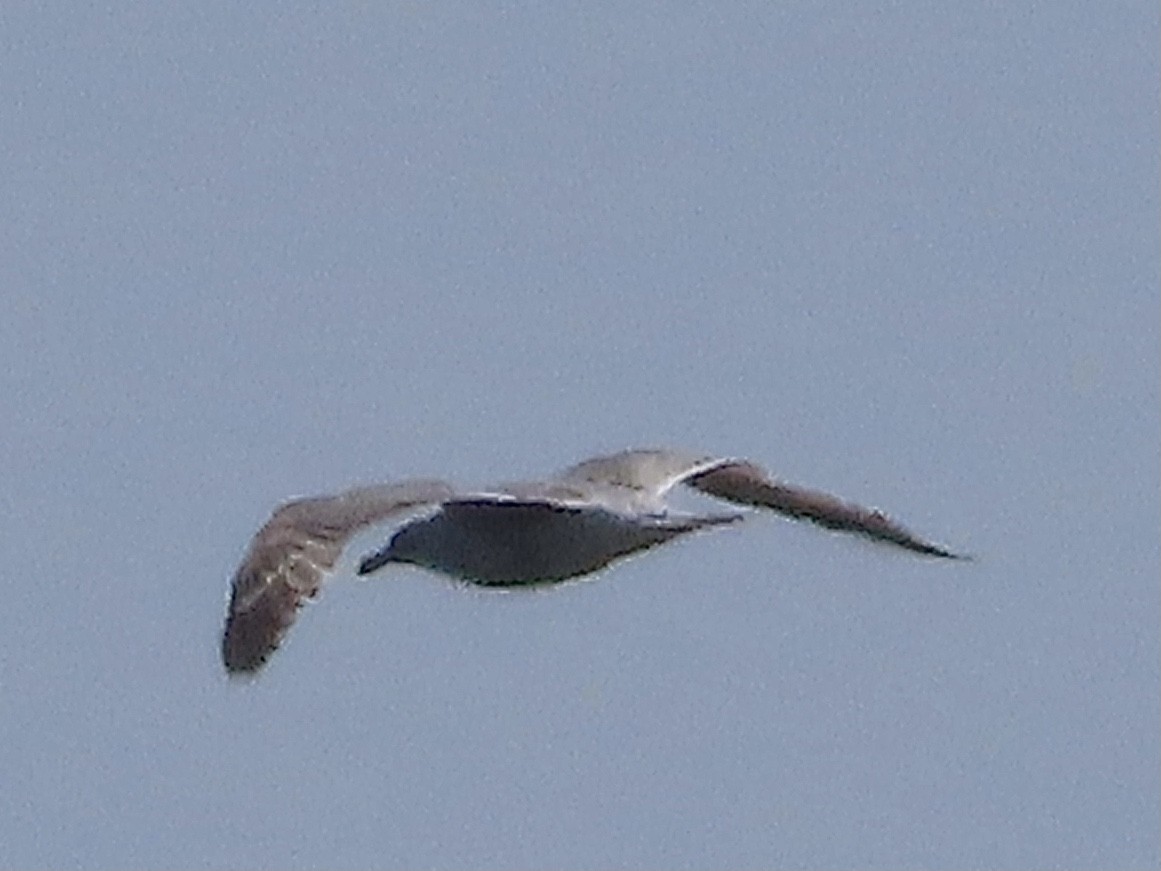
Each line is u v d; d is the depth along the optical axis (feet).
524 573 64.23
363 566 65.16
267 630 54.19
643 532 63.41
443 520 64.59
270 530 55.01
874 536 67.62
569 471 65.36
